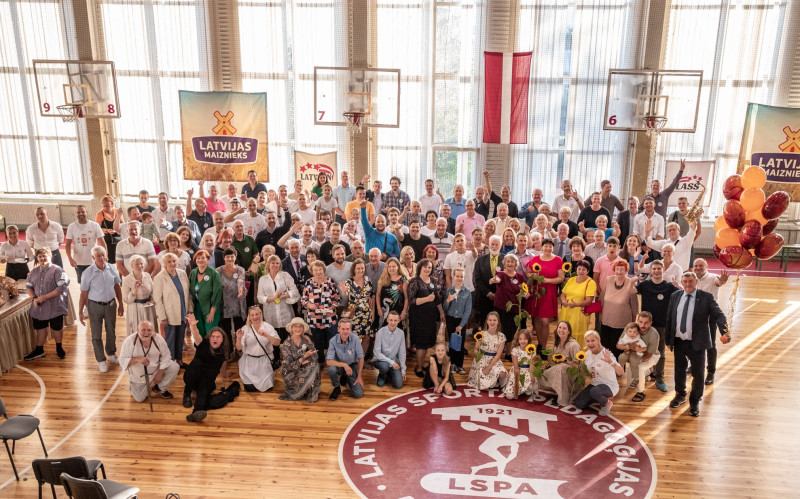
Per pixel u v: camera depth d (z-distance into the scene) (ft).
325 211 30.89
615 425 20.29
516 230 29.07
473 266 25.46
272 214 26.43
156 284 22.48
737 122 40.52
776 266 41.14
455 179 42.80
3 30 42.93
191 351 25.98
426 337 23.38
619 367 20.97
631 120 39.58
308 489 16.69
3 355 23.56
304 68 41.88
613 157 41.65
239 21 41.42
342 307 23.86
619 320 22.77
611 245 23.45
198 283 22.72
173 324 22.81
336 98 41.47
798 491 16.94
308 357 21.71
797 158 38.47
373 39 40.98
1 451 18.38
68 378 23.38
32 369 24.12
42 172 45.68
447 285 25.54
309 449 18.67
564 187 35.14
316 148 43.24
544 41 40.06
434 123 41.81
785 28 38.78
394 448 18.75
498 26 39.65
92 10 41.75
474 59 40.63
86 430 19.65
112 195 44.93
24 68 43.47
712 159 41.16
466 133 41.83
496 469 17.67
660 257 29.60
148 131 43.88
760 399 22.33
